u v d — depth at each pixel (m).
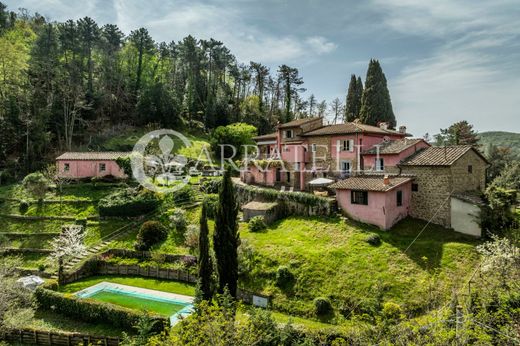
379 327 12.01
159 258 29.41
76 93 58.62
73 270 28.27
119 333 19.73
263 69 83.12
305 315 21.02
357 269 23.56
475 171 31.52
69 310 22.16
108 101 65.19
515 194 26.38
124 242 32.91
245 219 34.59
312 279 23.36
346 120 64.25
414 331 10.06
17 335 19.52
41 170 48.09
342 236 28.08
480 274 17.36
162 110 64.94
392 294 20.95
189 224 34.88
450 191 28.22
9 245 33.03
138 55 77.75
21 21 83.00
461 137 54.72
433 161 29.48
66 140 54.81
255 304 23.14
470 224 26.66
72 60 65.81
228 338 10.95
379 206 28.61
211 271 21.11
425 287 20.84
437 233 27.27
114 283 27.41
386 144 35.72
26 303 21.22
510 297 12.56
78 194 41.56
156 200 37.91
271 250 27.27
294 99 87.12
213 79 81.56
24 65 58.28
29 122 50.41
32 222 36.69
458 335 9.52
